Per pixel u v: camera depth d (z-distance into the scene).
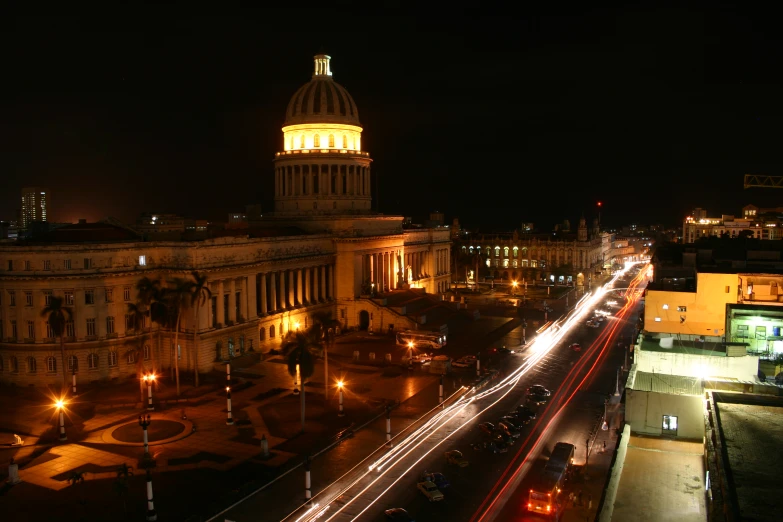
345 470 66.00
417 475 64.94
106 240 100.75
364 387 94.81
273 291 120.69
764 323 72.62
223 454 69.44
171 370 100.94
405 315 135.25
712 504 30.42
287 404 86.44
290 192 151.00
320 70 152.38
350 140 151.50
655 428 48.44
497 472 65.75
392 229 159.12
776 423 37.47
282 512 57.06
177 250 101.50
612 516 34.97
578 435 75.94
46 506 57.38
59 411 73.19
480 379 99.62
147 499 57.53
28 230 181.25
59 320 86.12
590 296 199.38
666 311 86.06
